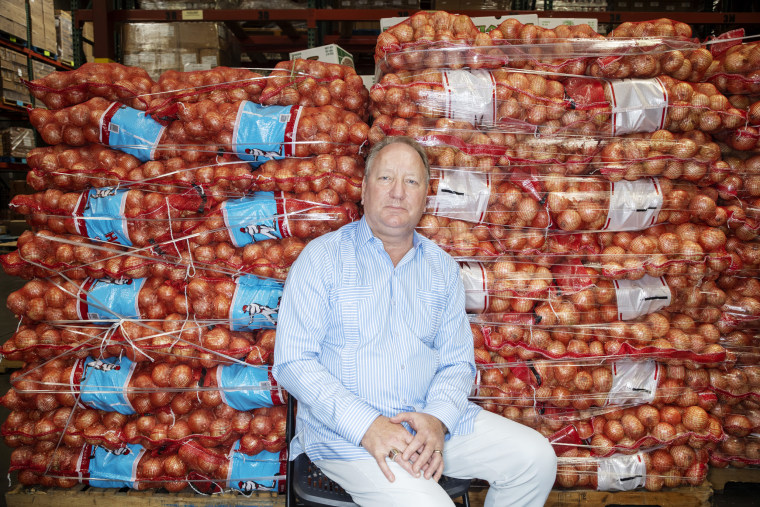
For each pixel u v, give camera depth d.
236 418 1.73
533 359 1.79
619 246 1.81
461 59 1.75
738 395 1.82
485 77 1.74
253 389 1.67
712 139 1.90
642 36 1.78
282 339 1.39
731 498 2.05
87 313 1.75
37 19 5.35
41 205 1.77
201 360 1.70
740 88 1.81
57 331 1.77
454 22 1.82
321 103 1.81
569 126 1.74
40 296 1.76
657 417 1.78
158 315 1.75
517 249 1.77
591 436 1.82
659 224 1.82
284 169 1.73
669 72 1.80
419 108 1.72
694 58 1.79
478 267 1.77
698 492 1.82
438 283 1.52
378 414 1.28
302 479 1.40
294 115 1.72
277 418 1.74
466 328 1.57
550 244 1.80
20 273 1.80
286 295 1.44
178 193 1.75
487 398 1.76
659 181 1.78
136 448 1.77
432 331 1.51
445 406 1.37
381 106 1.78
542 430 1.82
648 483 1.81
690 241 1.77
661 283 1.79
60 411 1.75
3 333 3.99
